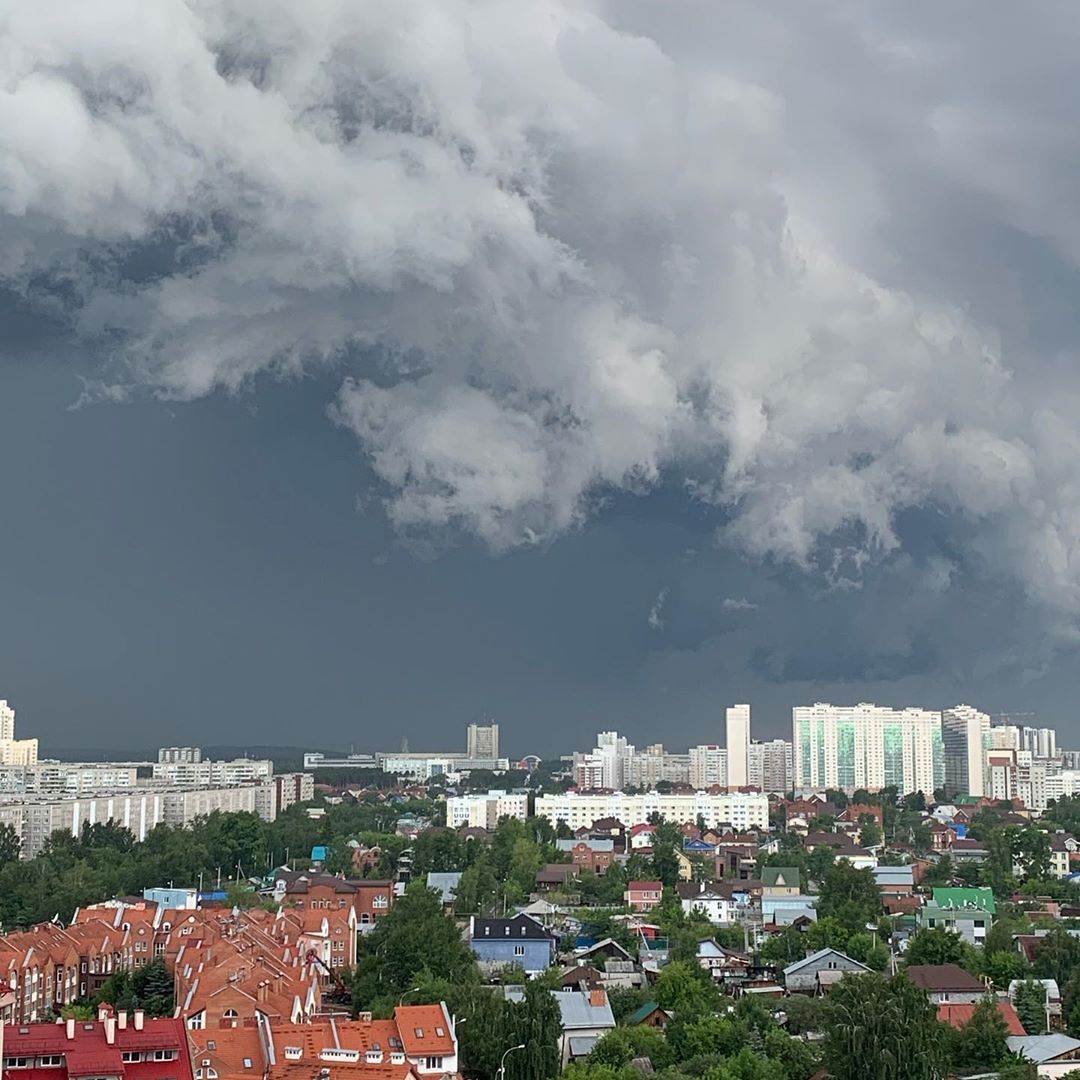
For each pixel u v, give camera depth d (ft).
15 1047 624.59
